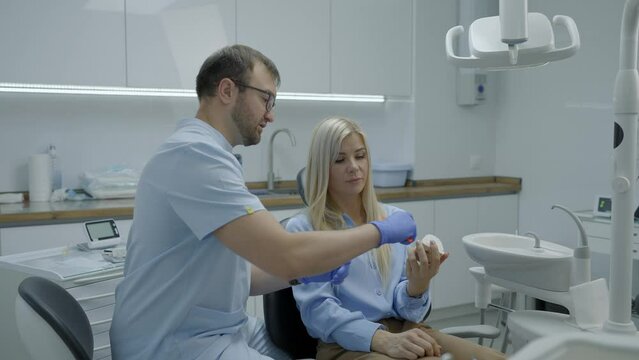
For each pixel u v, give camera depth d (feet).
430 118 13.75
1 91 10.36
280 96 12.80
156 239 4.44
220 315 4.60
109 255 5.92
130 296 4.57
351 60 12.66
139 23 10.46
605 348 2.97
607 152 12.15
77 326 4.33
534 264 5.43
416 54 13.42
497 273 5.91
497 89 14.66
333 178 5.66
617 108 4.38
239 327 4.81
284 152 13.15
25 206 9.58
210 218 4.15
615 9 11.87
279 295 5.62
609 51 12.01
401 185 13.48
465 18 13.42
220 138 4.65
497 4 13.33
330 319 5.10
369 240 4.30
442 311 13.24
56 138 10.85
